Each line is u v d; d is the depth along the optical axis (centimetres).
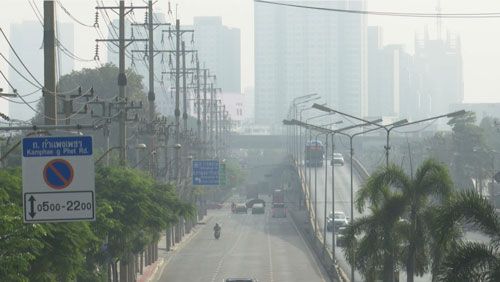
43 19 6025
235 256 15250
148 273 12656
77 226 5125
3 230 4141
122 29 9506
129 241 8094
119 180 7944
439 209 5162
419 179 7294
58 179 4191
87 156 4197
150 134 11550
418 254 7369
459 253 4838
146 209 7881
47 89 5997
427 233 7225
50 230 4850
